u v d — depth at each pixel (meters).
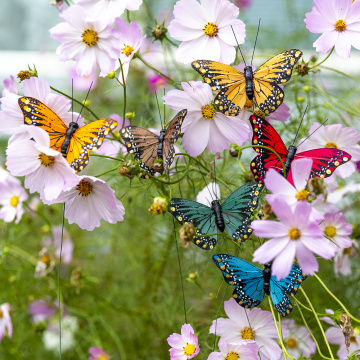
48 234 1.59
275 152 1.12
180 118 1.12
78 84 1.66
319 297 1.45
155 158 1.18
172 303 1.48
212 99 1.23
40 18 2.02
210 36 1.20
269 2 1.67
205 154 1.40
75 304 1.54
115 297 1.58
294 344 1.32
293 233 1.06
